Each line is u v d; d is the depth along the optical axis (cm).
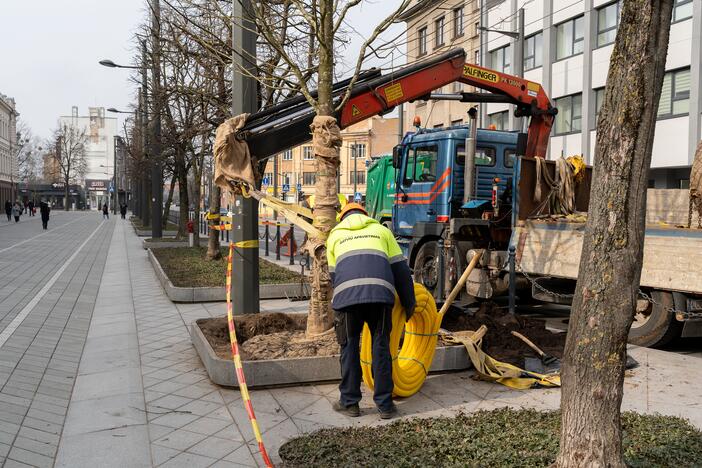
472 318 739
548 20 2900
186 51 1152
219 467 393
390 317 480
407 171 1245
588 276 306
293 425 464
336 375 565
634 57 292
